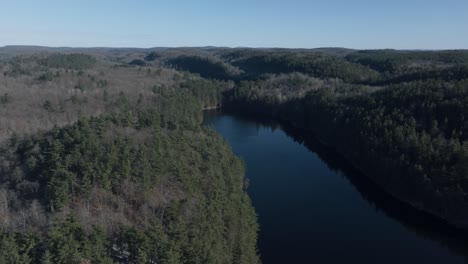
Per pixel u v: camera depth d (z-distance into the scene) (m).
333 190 109.62
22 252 50.19
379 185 111.88
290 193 106.88
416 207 97.62
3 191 72.44
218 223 67.25
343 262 75.69
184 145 93.56
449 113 112.69
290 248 80.06
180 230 59.53
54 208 65.56
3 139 103.94
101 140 87.88
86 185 70.25
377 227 89.38
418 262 76.31
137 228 60.25
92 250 51.38
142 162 77.12
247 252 67.06
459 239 85.25
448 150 96.38
